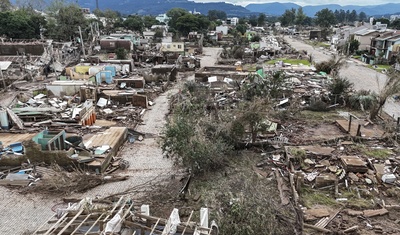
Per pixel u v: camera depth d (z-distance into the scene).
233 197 14.29
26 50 59.72
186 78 45.84
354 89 36.88
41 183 16.88
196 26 104.00
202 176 17.69
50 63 50.88
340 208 14.77
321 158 19.17
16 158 18.58
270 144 21.27
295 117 27.59
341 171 17.52
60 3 86.88
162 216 14.09
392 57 56.34
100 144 21.09
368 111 29.41
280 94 31.09
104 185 17.20
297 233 13.05
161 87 38.38
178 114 23.67
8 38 73.50
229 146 19.91
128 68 47.06
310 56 63.50
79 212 9.97
